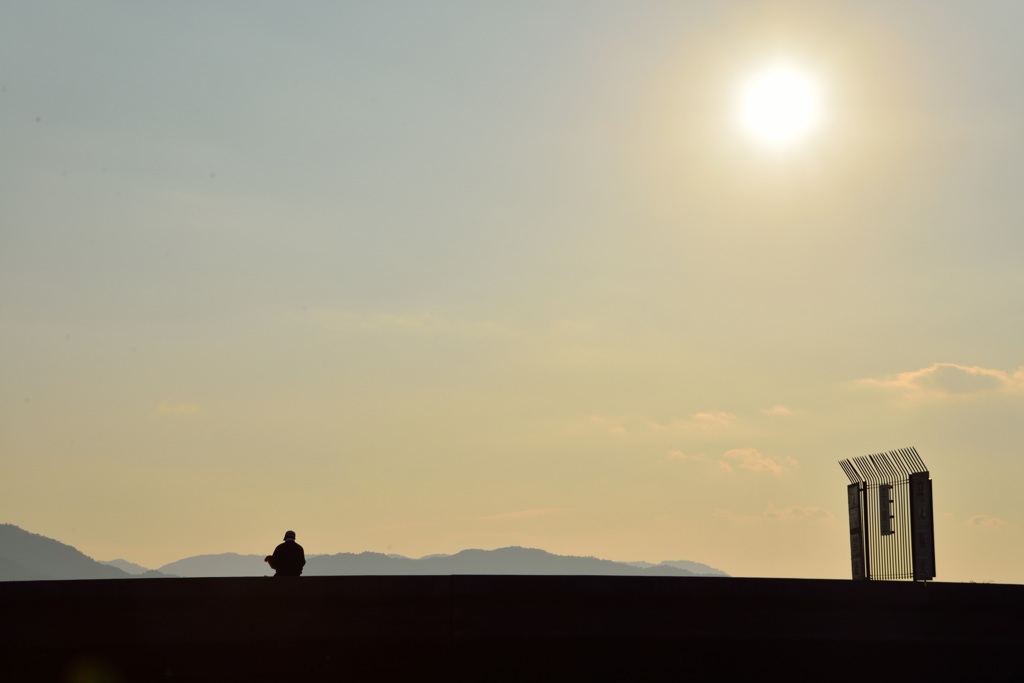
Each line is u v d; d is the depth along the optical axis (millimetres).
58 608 29781
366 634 30750
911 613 33031
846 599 32812
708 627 32000
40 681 29516
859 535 38812
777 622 32375
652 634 31688
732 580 32344
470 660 31000
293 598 30688
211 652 30219
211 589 30422
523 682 31172
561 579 31594
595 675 31406
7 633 29469
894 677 32750
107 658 29812
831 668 32469
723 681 31938
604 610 31625
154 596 30188
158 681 29953
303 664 30484
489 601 31250
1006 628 33375
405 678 30828
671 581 32000
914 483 36625
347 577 30969
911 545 36375
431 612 31047
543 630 31281
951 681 33000
